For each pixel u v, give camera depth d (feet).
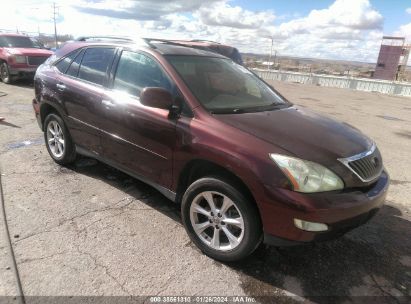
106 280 9.30
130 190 14.55
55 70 16.24
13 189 14.06
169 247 10.93
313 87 79.30
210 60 13.73
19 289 8.75
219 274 9.87
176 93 11.41
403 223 13.43
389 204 15.03
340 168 9.46
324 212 8.79
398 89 75.20
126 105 12.46
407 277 10.31
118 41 14.23
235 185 9.69
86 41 15.74
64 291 8.81
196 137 10.36
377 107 48.39
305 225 8.84
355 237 12.24
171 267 10.02
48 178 15.25
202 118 10.62
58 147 16.38
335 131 11.30
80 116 14.52
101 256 10.27
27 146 19.24
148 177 12.35
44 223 11.77
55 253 10.25
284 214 8.93
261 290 9.39
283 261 10.63
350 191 9.50
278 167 9.02
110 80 13.58
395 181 17.78
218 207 10.39
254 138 9.67
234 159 9.45
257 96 13.24
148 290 9.08
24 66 40.73
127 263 10.04
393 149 24.17
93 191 14.28
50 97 15.80
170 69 11.89
